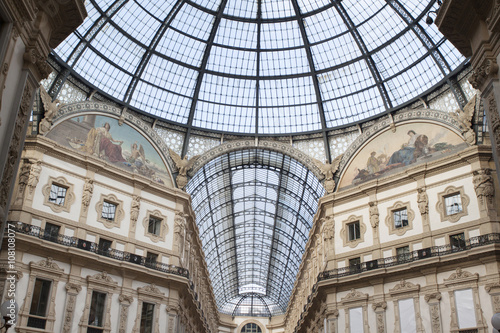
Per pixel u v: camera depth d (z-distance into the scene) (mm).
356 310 30422
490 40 12773
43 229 27859
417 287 28109
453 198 29484
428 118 32844
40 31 12656
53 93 30719
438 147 31609
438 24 14125
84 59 32625
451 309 26547
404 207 31391
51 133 30422
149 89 36781
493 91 12602
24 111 12312
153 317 31172
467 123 30031
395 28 33156
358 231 33312
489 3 12633
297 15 35469
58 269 27578
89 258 28703
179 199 35844
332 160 37625
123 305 29906
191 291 35969
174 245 34438
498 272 25484
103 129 33719
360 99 37250
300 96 39250
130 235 32188
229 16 35781
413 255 29453
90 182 31156
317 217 37719
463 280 26531
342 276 31641
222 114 40062
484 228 27250
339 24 35188
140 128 36312
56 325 26578
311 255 44094
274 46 37594
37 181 28578
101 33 32594
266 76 38719
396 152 33938
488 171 28516
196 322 44625
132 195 33312
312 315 39594
